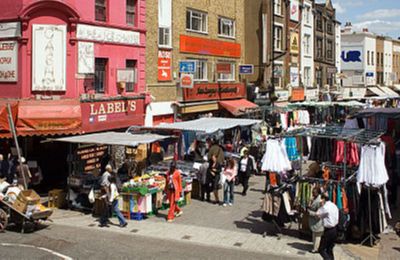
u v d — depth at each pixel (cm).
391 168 1677
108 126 2081
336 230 1166
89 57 2022
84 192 1623
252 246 1257
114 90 2186
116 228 1417
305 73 4588
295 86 4281
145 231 1389
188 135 2192
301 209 1320
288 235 1360
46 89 1902
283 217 1318
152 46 2461
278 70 3784
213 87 3011
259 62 3650
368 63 6334
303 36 4497
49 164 2044
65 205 1691
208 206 1720
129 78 2166
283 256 1180
